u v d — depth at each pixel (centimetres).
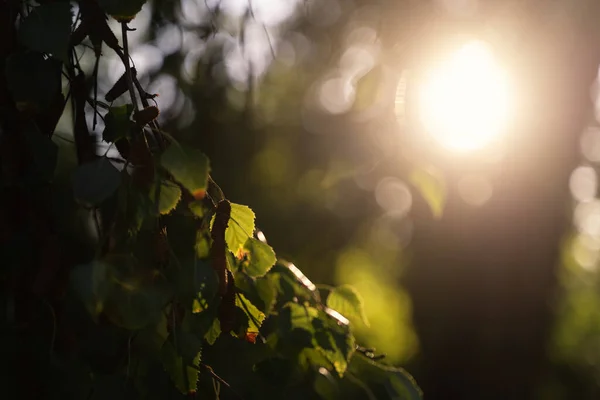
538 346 821
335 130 800
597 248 1250
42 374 144
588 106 761
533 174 785
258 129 744
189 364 140
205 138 562
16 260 150
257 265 152
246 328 155
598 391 1141
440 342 838
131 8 141
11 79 140
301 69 856
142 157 136
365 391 181
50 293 151
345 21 821
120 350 145
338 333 165
